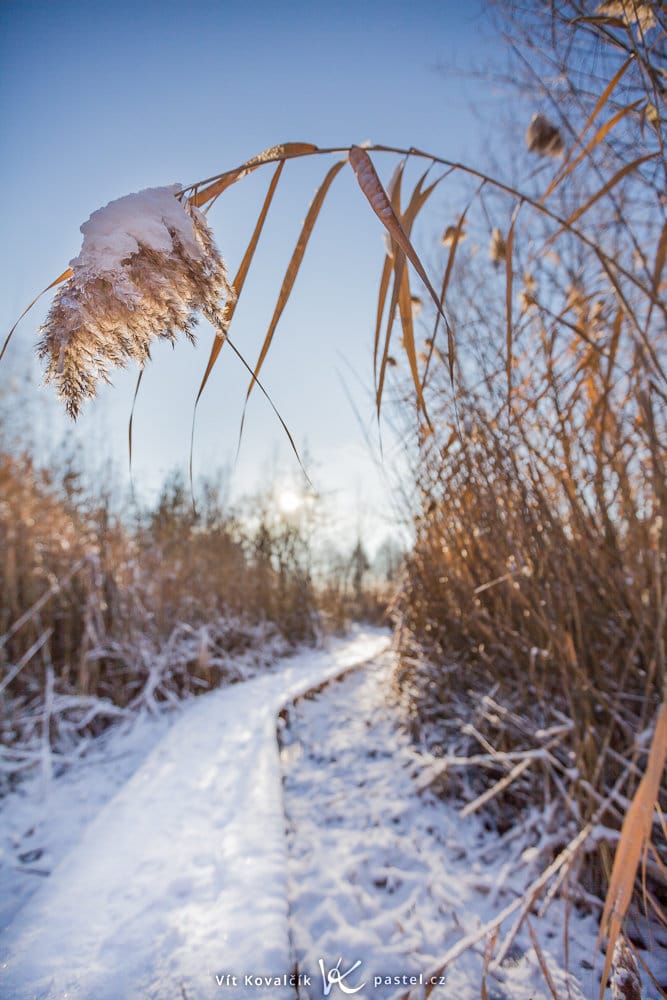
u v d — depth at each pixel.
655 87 0.78
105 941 1.52
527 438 1.84
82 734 4.20
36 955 1.47
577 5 0.93
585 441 1.67
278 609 9.06
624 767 1.76
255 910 1.62
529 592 2.01
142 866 1.92
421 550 3.13
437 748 2.92
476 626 2.51
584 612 1.87
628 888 0.62
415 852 2.14
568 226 0.79
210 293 0.59
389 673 4.62
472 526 2.37
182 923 1.59
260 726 3.75
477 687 2.67
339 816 2.53
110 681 4.71
